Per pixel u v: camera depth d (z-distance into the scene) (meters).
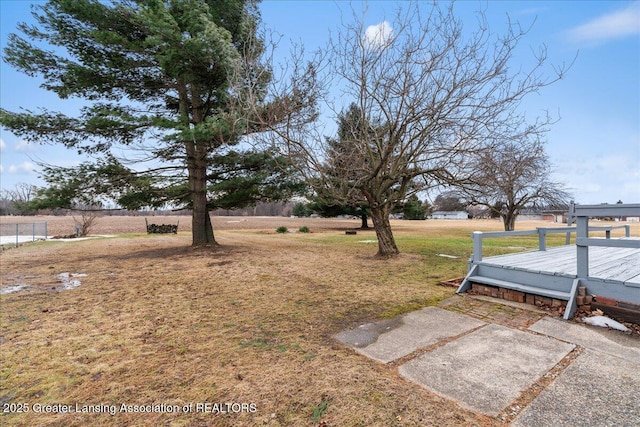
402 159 7.84
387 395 2.10
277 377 2.36
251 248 11.01
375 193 8.32
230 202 10.41
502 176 9.52
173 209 11.50
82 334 3.33
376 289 5.09
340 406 1.98
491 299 4.47
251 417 1.90
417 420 1.84
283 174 10.07
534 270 4.29
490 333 3.22
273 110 7.23
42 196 8.66
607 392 2.13
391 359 2.65
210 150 9.75
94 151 9.88
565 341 2.99
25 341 3.15
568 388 2.19
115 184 9.36
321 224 32.91
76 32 8.84
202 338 3.18
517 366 2.51
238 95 7.20
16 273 6.90
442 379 2.32
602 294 3.62
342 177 7.84
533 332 3.23
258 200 11.06
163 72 9.16
